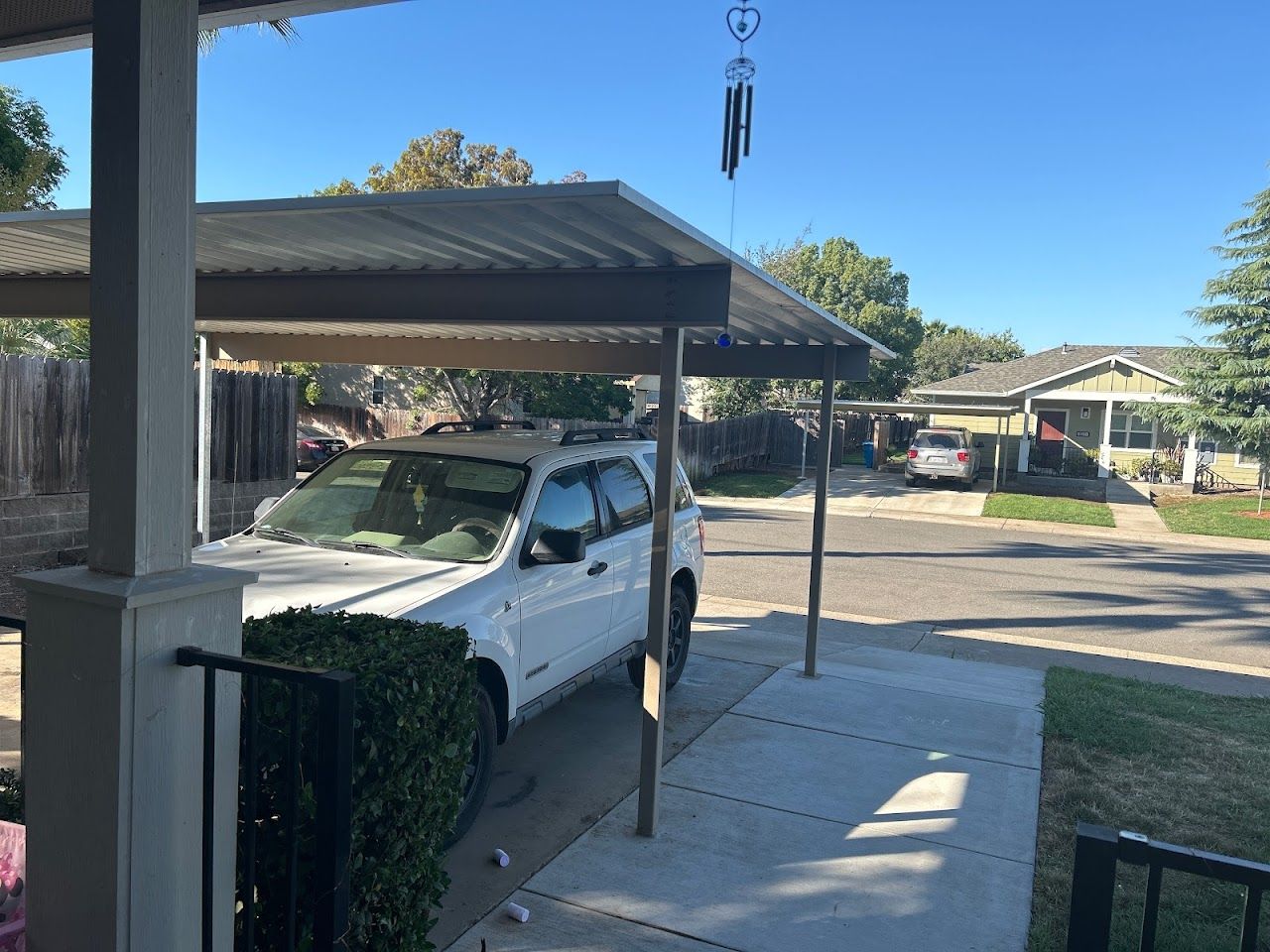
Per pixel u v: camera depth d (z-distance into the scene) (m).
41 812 2.22
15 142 14.52
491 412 27.64
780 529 18.09
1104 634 10.31
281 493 12.41
